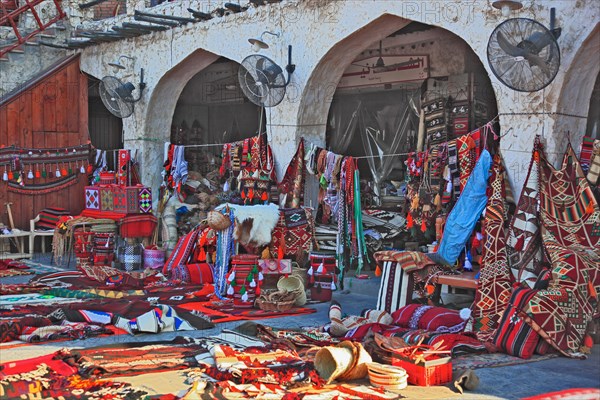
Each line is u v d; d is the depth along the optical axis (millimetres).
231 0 11969
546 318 6727
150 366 6180
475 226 8422
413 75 11023
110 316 8039
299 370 5977
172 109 14094
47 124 14859
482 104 10430
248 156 11539
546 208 7707
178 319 8016
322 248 10492
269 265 9492
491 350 6855
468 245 8523
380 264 10305
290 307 8922
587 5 7453
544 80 7320
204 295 9820
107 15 16484
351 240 10258
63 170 14922
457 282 8023
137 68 13930
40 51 15234
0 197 14188
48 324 7863
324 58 10500
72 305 8516
